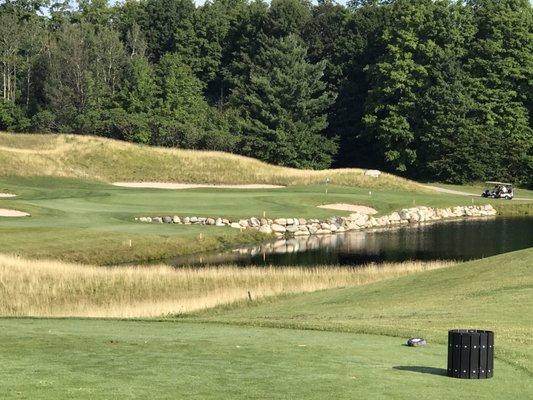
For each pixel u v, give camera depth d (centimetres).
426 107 16975
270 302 4916
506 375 2236
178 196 10988
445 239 9394
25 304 4681
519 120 17350
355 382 2109
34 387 1956
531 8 18925
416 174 17475
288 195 11569
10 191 10694
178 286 5341
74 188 12125
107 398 1875
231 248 8338
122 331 2973
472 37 18200
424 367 2320
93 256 6850
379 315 3659
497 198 13912
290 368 2267
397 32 17638
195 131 17725
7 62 19825
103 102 18812
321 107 18500
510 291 3997
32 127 18625
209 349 2552
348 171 14650
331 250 8350
